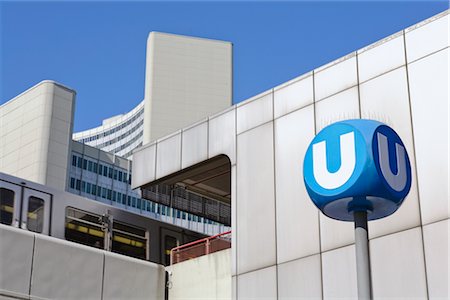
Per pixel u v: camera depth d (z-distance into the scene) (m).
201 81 168.88
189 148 27.61
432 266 18.34
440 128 19.39
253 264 23.12
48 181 111.44
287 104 24.19
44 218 27.83
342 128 10.61
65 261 24.83
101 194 133.12
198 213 32.09
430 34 20.56
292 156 23.33
